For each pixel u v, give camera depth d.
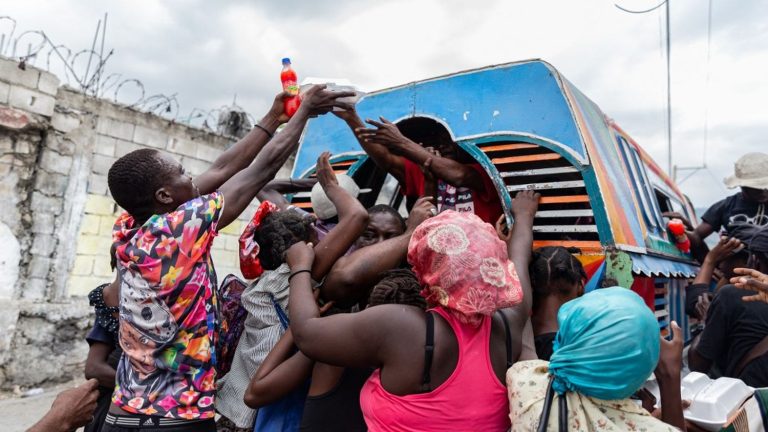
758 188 3.48
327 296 1.71
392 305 1.42
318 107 2.06
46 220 5.44
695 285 3.10
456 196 2.94
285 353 1.66
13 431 4.12
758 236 2.53
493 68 2.85
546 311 1.93
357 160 3.28
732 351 2.40
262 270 2.02
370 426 1.39
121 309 1.59
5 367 5.01
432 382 1.32
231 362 2.05
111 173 1.59
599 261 2.27
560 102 2.54
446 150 3.18
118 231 1.67
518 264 1.85
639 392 1.97
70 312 5.40
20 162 5.29
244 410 1.82
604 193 2.37
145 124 6.32
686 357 3.65
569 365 1.24
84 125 5.74
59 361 5.34
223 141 7.20
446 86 2.99
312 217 2.09
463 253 1.31
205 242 1.59
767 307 2.31
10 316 5.01
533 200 2.35
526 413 1.29
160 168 1.58
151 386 1.52
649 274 2.49
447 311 1.38
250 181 1.87
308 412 1.60
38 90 5.30
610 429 1.21
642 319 1.23
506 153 2.66
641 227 2.81
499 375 1.41
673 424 1.59
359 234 1.78
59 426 1.41
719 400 1.78
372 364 1.40
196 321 1.56
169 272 1.50
